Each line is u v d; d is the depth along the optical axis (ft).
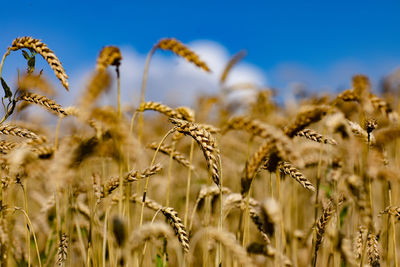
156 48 4.61
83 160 4.04
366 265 4.29
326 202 4.52
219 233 3.93
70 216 4.46
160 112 4.59
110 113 4.00
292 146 3.99
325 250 4.82
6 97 4.26
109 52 4.27
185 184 5.88
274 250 4.01
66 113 4.21
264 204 3.92
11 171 4.09
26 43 4.22
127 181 4.20
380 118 4.25
